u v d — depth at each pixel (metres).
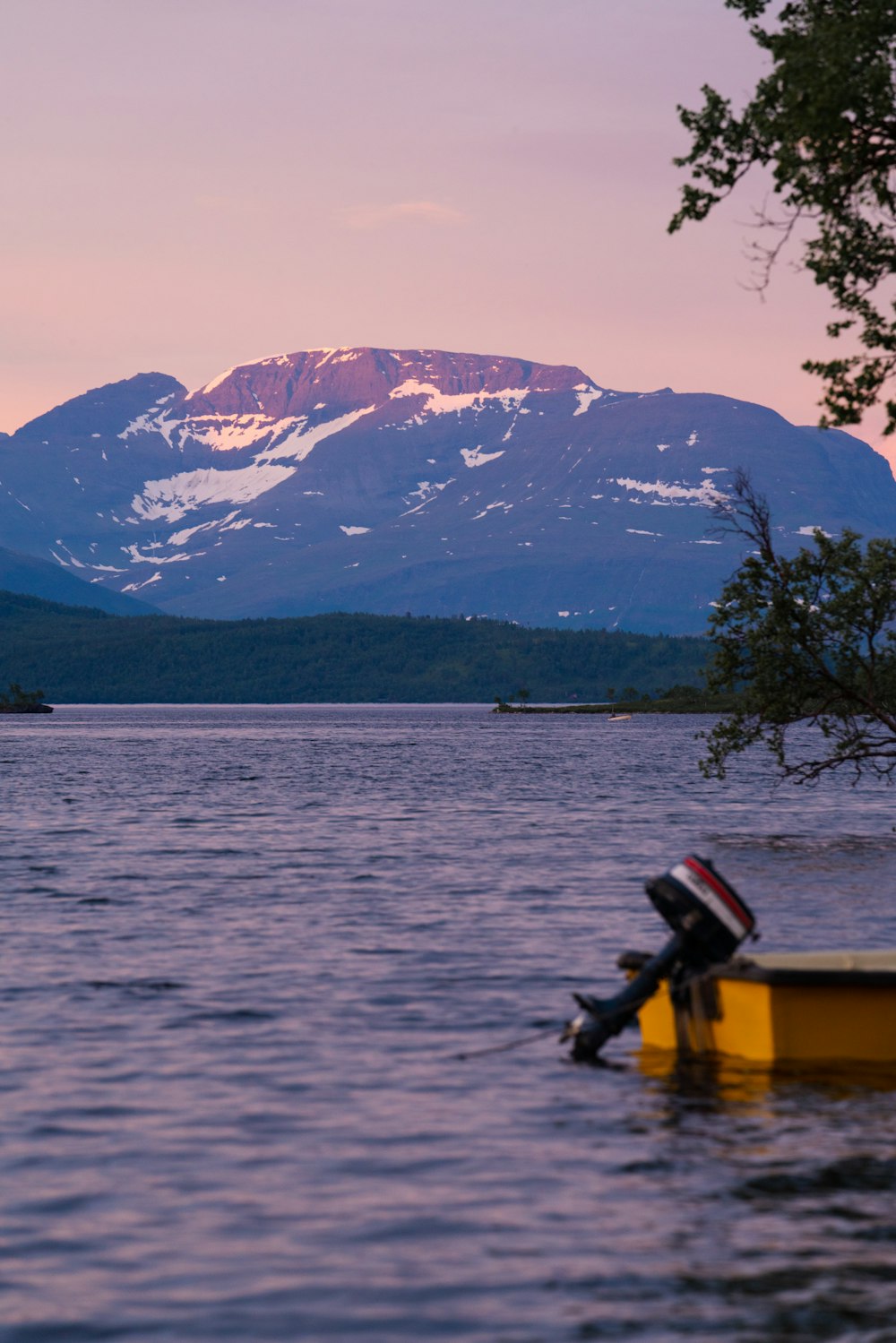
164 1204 23.62
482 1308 19.59
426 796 143.88
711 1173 25.25
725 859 83.19
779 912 59.81
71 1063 33.16
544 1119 28.78
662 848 88.94
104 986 42.38
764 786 168.62
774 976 32.25
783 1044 32.72
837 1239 22.05
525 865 78.19
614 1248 21.69
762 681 89.00
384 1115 28.94
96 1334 18.81
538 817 116.06
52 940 51.25
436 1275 20.69
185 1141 27.14
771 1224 22.70
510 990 42.16
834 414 46.47
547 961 46.97
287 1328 18.98
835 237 44.41
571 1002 40.56
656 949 49.44
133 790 154.12
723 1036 33.97
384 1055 34.19
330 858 81.38
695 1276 20.62
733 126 46.03
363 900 62.81
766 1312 19.44
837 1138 27.44
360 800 137.62
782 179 44.09
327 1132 27.78
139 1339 18.67
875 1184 24.67
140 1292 20.14
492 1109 29.48
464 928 54.22
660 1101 30.06
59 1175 25.09
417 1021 37.88
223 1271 20.84
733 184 46.81
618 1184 24.64
